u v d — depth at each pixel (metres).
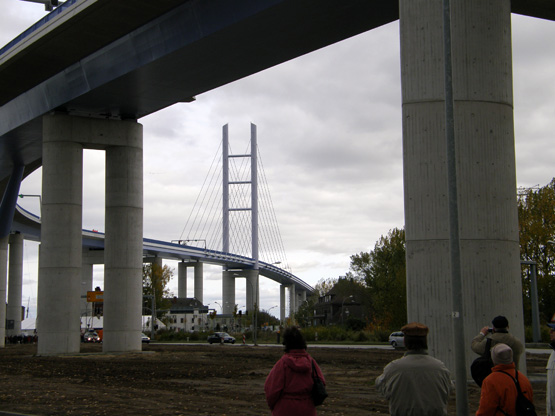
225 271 146.62
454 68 18.83
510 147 19.08
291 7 29.17
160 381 23.06
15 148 53.59
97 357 39.03
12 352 49.44
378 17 30.47
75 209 41.72
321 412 15.02
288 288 179.88
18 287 96.06
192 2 32.28
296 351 6.45
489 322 18.14
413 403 6.00
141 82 38.25
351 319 81.88
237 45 33.56
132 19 34.62
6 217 64.19
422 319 18.50
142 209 43.75
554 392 6.29
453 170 10.69
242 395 18.61
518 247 19.14
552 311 56.88
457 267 10.41
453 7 18.94
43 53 38.72
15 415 14.52
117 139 43.12
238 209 145.25
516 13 26.23
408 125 19.17
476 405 15.34
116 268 42.47
